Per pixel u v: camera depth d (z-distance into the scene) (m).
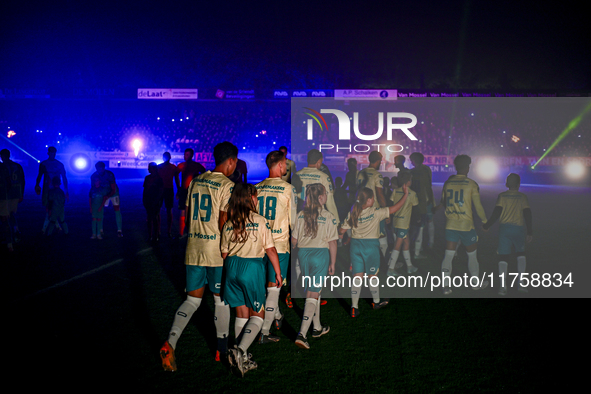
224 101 29.66
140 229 10.23
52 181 8.92
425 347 3.92
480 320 4.60
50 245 8.24
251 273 3.33
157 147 31.59
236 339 3.53
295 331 4.34
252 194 3.41
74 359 3.60
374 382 3.29
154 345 3.92
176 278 6.12
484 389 3.19
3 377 3.26
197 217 3.60
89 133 31.30
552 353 3.79
